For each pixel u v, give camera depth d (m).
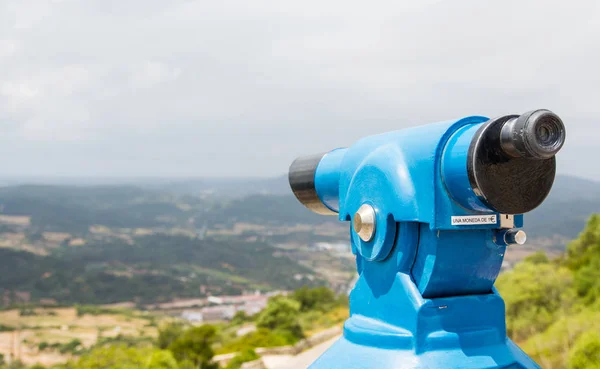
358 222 2.05
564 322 12.34
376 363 1.93
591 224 23.61
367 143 2.27
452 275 1.92
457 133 1.81
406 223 1.95
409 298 1.92
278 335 26.77
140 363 17.14
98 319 140.75
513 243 1.84
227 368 21.25
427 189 1.83
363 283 2.19
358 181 2.15
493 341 1.95
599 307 12.80
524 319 14.40
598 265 15.59
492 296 1.99
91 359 17.03
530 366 1.95
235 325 49.41
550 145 1.55
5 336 110.25
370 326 2.06
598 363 9.12
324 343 25.45
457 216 1.81
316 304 38.41
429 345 1.88
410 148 1.93
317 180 2.66
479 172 1.67
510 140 1.61
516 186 1.71
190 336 22.67
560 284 15.27
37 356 91.44
